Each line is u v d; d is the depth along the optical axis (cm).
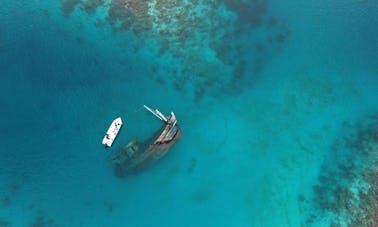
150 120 3209
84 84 3316
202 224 2792
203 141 3164
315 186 3025
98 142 3041
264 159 3141
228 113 3356
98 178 2900
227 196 2928
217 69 3616
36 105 3195
